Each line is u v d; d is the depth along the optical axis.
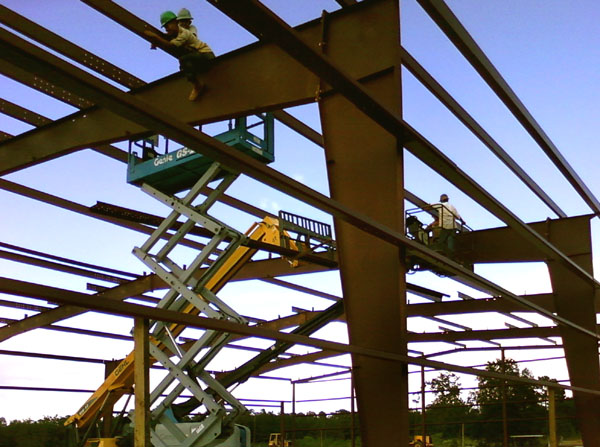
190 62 10.08
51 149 12.38
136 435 3.56
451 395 47.47
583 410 19.69
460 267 6.44
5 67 12.61
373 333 8.14
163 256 15.11
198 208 14.80
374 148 8.51
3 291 2.84
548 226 20.33
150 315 3.51
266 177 4.10
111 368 26.78
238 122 13.16
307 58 4.31
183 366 15.31
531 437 40.59
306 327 19.11
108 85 3.03
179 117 10.55
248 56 9.98
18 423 26.22
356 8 9.02
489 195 6.77
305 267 22.20
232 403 15.45
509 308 25.00
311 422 41.78
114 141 11.88
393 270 8.21
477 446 44.81
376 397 7.96
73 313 21.02
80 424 17.70
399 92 8.49
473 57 8.81
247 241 14.82
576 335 19.98
